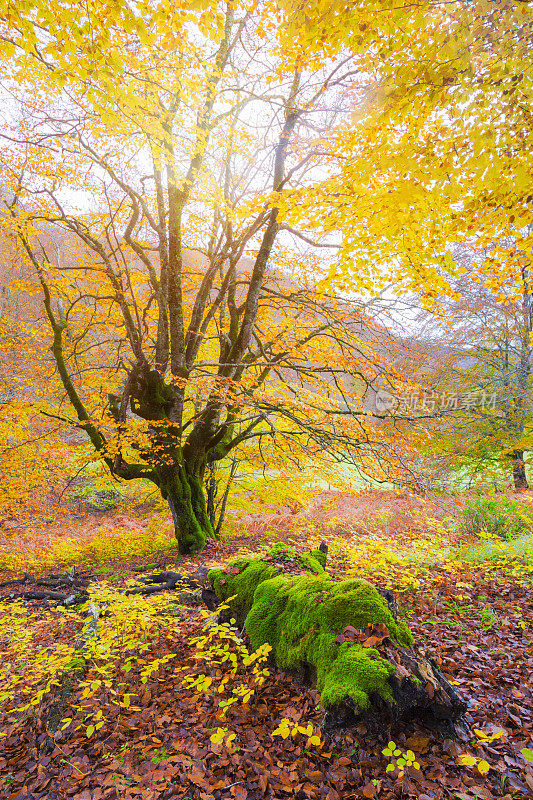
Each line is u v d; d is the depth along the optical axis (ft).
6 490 31.09
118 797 7.50
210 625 12.94
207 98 18.95
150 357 29.76
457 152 10.24
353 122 11.70
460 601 15.88
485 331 39.42
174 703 10.23
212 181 22.54
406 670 7.84
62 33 9.71
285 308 31.37
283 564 14.40
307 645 9.43
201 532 30.30
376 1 8.66
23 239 25.95
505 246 30.27
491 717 8.71
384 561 21.08
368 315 25.88
